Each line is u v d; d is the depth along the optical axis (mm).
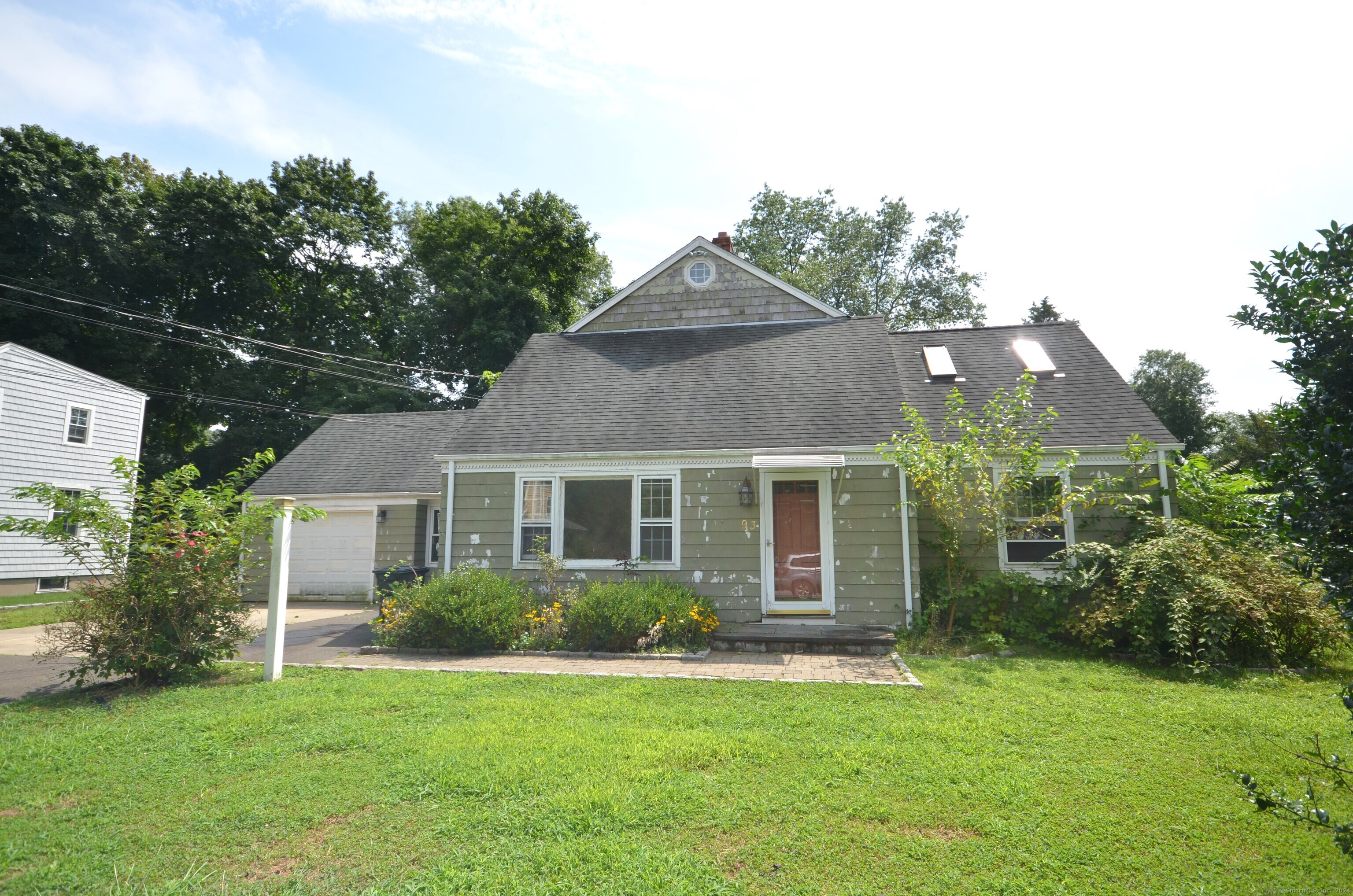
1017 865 3766
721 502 11594
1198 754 5371
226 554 8336
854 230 33812
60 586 19438
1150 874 3674
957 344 15336
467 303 31391
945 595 10812
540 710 6656
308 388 32219
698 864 3762
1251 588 8781
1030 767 5078
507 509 12297
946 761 5195
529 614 10594
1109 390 12852
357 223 33375
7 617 14836
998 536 10289
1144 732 5891
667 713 6543
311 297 32375
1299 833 4055
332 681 8047
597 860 3797
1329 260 2934
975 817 4289
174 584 7945
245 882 3633
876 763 5184
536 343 16047
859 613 10945
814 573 11422
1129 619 9164
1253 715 6375
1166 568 9203
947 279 34125
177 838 4117
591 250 35688
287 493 18406
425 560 18047
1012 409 10508
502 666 9031
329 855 3902
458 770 5035
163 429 32375
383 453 19859
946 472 10312
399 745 5609
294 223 30594
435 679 8023
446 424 20891
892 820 4270
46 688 8070
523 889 3529
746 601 11281
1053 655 9656
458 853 3896
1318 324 2879
